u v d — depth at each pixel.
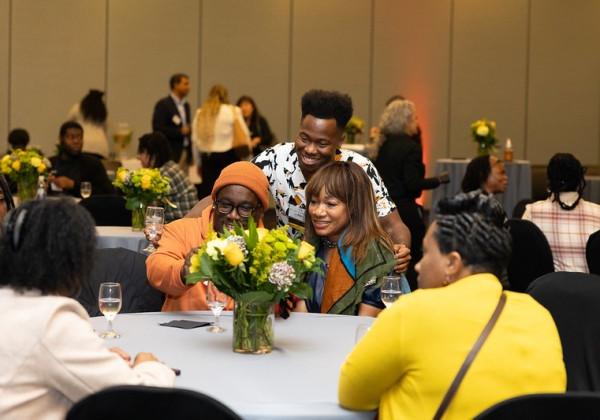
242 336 2.91
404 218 7.93
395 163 7.95
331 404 2.40
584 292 3.13
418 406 2.27
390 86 13.70
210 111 11.27
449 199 2.46
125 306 3.90
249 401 2.41
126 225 7.41
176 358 2.84
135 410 2.07
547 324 2.36
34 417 2.26
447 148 13.75
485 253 2.38
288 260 2.88
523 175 10.70
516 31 13.67
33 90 13.19
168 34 13.40
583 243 5.58
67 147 9.18
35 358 2.24
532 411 2.07
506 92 13.70
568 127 13.75
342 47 13.66
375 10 13.66
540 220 5.67
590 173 12.38
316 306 3.67
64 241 2.31
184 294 3.65
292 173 4.01
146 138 7.41
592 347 3.06
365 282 3.57
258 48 13.55
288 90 13.61
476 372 2.25
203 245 2.90
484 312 2.30
